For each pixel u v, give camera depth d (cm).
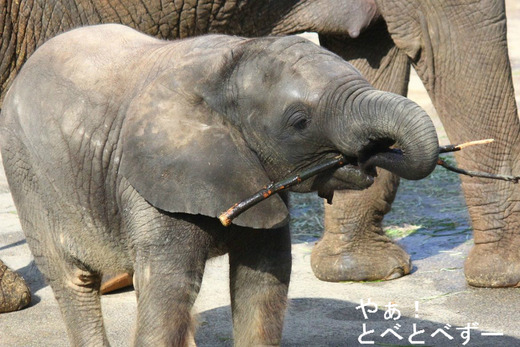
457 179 1677
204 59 735
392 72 1196
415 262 1254
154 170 713
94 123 784
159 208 721
